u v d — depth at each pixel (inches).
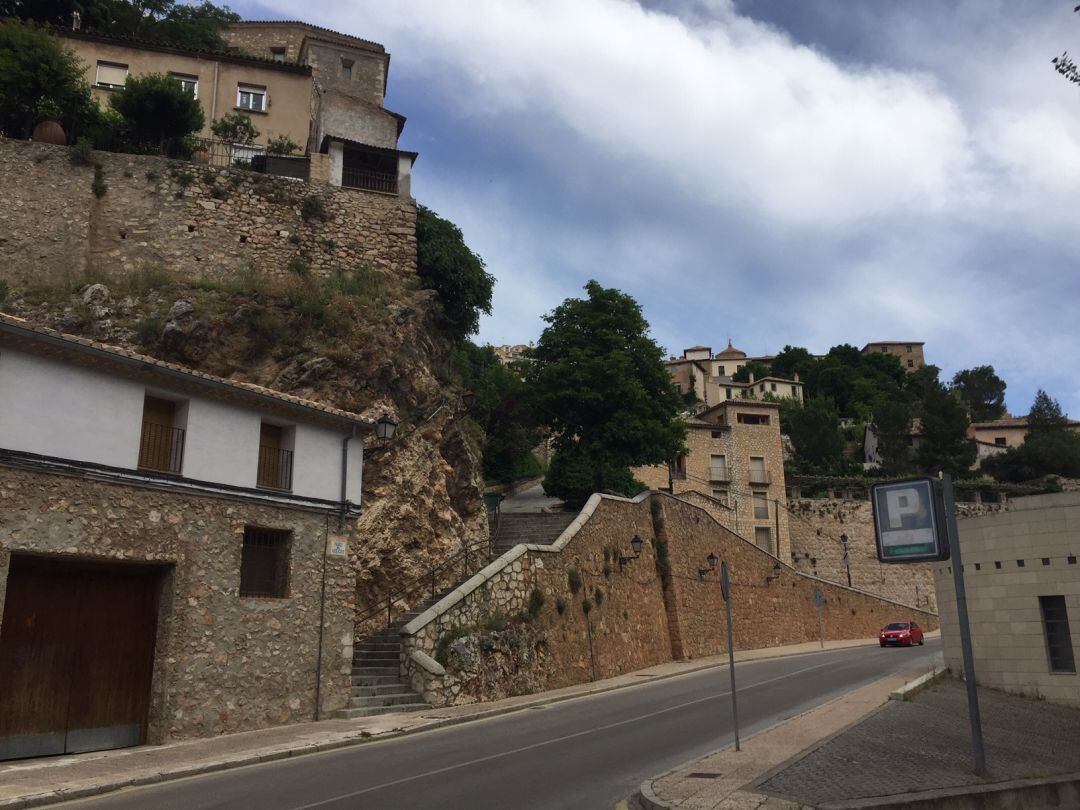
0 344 475.8
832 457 2603.3
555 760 464.4
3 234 1000.9
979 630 765.9
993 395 3976.4
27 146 1040.2
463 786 396.5
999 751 473.1
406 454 948.6
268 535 631.2
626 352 1445.6
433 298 1167.0
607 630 1045.2
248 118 1298.0
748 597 1520.7
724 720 617.3
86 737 508.1
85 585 523.5
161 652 541.6
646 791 366.0
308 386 925.2
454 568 959.0
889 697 658.2
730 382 3688.5
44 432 490.6
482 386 1520.7
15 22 1104.8
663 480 2038.6
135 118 1143.0
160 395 571.8
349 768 452.8
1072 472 2610.7
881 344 4407.0
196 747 512.1
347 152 1256.2
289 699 609.3
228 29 1782.7
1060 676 699.4
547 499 1599.4
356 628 832.3
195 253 1090.7
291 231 1152.8
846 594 1846.7
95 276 975.6
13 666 482.6
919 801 345.4
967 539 790.5
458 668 744.3
